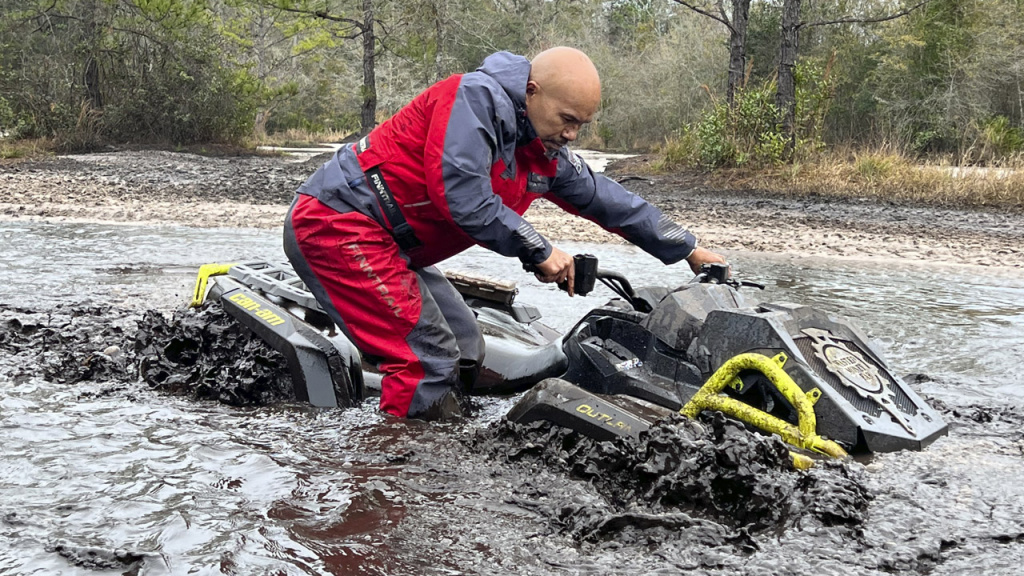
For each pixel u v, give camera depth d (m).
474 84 3.70
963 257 10.07
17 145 26.16
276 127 53.16
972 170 17.84
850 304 6.99
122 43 29.91
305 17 40.47
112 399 4.06
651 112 38.38
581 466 3.12
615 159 28.77
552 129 3.80
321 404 4.08
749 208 14.98
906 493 2.94
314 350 4.11
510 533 2.66
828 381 3.38
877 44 30.03
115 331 5.29
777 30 30.89
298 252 4.01
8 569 2.35
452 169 3.62
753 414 3.27
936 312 6.69
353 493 2.95
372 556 2.48
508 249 3.77
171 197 14.12
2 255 8.29
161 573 2.34
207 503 2.83
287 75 54.28
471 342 4.18
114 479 3.03
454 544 2.58
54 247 8.86
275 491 2.96
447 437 3.60
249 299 4.43
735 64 21.16
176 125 30.31
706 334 3.63
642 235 4.43
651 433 3.03
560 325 5.93
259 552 2.48
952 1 29.09
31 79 28.70
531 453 3.31
